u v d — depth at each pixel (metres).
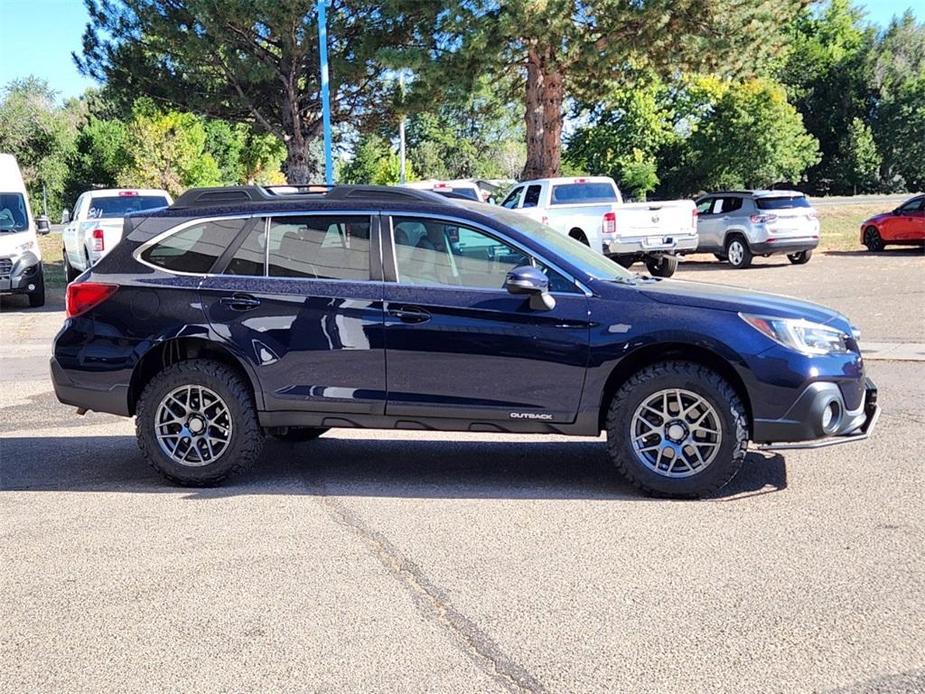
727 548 4.82
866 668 3.51
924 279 18.39
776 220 22.22
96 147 60.44
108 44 30.22
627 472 5.73
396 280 6.00
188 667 3.65
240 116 32.28
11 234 18.31
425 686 3.46
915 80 69.88
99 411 6.37
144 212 6.52
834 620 3.94
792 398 5.50
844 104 72.12
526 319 5.76
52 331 15.20
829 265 22.33
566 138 69.81
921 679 3.42
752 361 5.50
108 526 5.39
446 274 5.96
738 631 3.85
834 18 74.62
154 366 6.42
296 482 6.29
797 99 73.06
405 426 6.02
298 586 4.44
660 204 19.53
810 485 5.93
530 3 22.38
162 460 6.18
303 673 3.58
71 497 6.01
